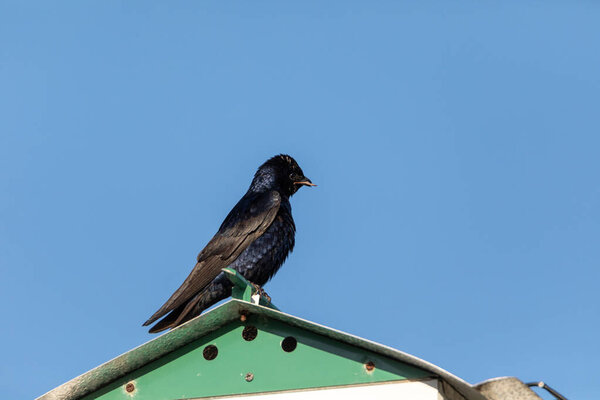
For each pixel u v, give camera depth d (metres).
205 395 11.79
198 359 12.01
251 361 11.83
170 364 12.07
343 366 11.50
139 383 12.07
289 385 11.55
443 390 11.13
